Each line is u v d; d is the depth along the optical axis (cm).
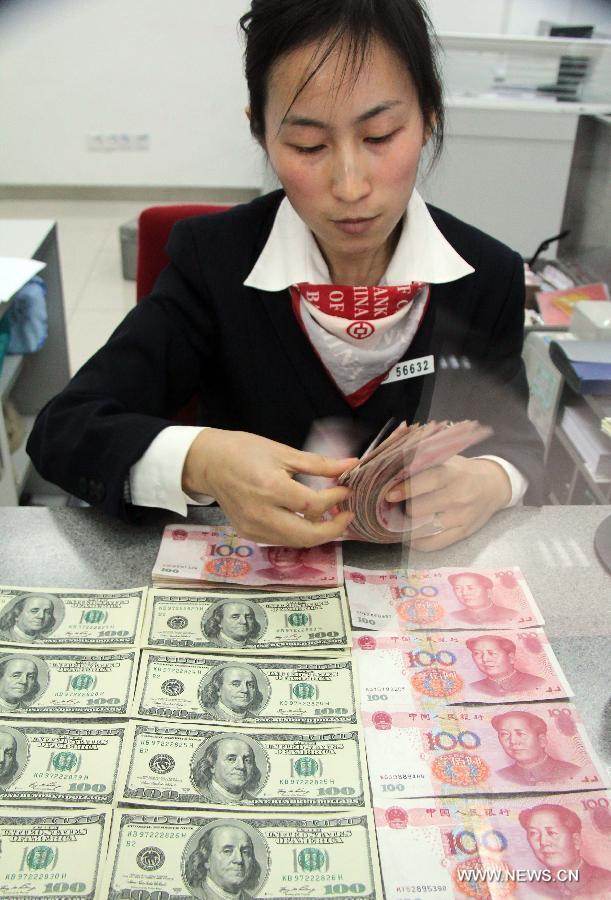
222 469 84
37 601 82
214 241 112
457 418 67
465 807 59
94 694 73
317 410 111
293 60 76
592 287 172
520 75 187
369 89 76
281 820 62
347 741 67
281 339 108
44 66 450
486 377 72
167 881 58
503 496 67
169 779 65
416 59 78
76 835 61
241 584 85
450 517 68
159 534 93
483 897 53
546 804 56
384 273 107
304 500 80
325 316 103
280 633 79
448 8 428
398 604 77
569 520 70
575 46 186
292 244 105
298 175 83
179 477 87
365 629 79
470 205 201
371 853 59
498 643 67
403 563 78
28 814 62
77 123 469
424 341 101
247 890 57
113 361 107
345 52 74
